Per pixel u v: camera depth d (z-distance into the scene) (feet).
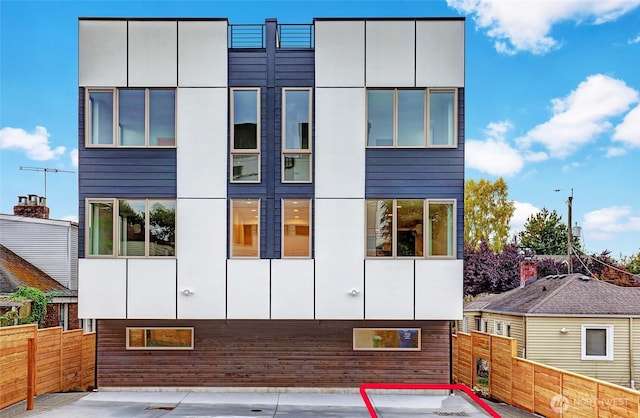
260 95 43.86
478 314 88.63
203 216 43.09
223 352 44.91
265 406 39.81
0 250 72.08
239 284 42.65
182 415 36.70
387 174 43.37
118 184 43.27
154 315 42.50
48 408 38.47
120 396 42.83
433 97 43.70
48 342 43.45
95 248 42.96
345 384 44.73
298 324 45.01
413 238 43.06
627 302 70.59
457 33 43.62
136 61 43.50
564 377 36.22
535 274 110.63
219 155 43.34
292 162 43.75
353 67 43.52
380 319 42.96
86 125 43.32
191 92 43.50
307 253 43.14
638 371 66.95
